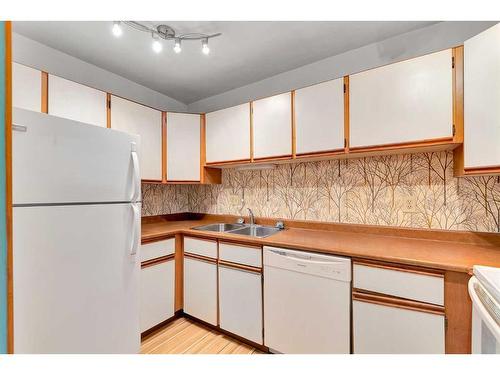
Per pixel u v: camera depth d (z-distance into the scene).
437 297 1.15
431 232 1.61
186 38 1.69
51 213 1.03
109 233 1.26
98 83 2.10
